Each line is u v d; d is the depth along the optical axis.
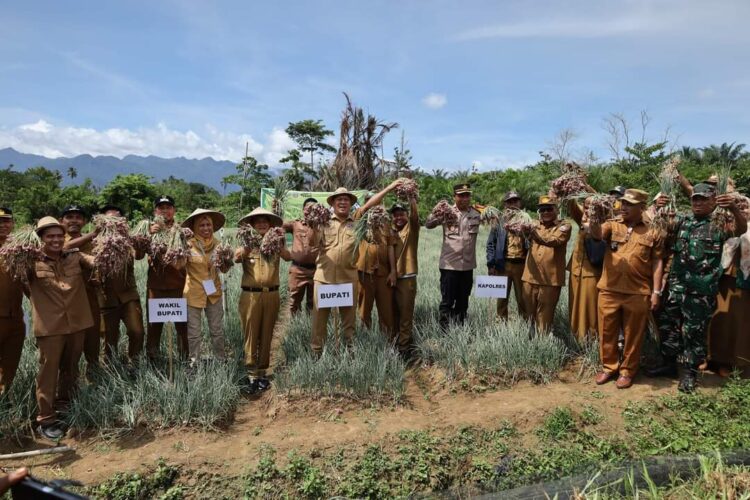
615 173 22.84
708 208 5.24
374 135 16.72
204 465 4.24
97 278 5.25
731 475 3.82
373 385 5.39
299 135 27.80
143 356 5.66
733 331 5.64
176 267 5.26
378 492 4.11
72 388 5.04
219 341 5.86
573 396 5.31
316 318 5.95
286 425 4.89
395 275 6.58
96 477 4.04
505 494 4.00
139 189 24.67
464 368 5.89
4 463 4.26
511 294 8.70
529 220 6.07
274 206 6.53
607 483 3.98
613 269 5.45
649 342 6.16
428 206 25.50
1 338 4.86
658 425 4.82
